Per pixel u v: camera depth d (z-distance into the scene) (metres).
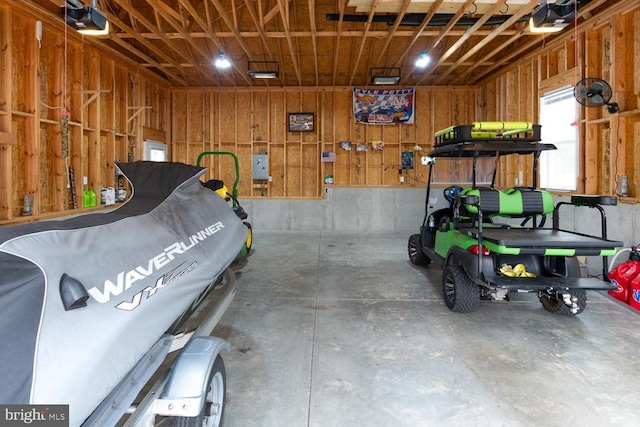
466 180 8.64
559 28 3.88
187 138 8.84
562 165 5.91
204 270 1.83
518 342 3.01
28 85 4.77
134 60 7.19
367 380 2.46
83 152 5.82
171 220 1.95
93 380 1.07
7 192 4.37
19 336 1.01
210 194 2.60
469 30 5.25
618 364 2.65
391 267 5.48
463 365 2.65
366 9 4.87
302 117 8.81
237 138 8.91
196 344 1.72
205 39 7.18
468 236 3.66
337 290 4.40
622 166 4.73
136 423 1.28
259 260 5.90
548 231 3.65
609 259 4.55
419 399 2.25
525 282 2.98
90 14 3.74
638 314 3.59
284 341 3.04
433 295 4.22
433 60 7.57
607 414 2.09
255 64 8.01
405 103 8.66
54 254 1.18
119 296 1.29
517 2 4.47
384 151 8.91
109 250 1.41
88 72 5.95
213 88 8.77
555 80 5.91
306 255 6.27
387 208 8.78
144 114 7.61
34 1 4.74
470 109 8.77
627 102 4.75
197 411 1.46
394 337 3.12
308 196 8.99
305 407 2.18
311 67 8.25
